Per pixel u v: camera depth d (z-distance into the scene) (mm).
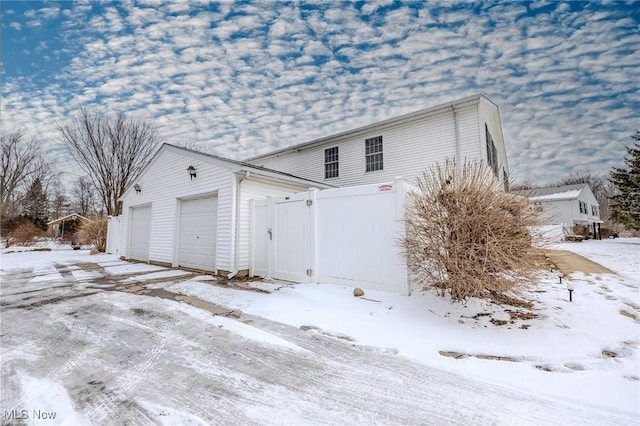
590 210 28766
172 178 11023
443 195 4438
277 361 3227
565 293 5508
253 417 2238
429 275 4492
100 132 23906
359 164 12844
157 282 7711
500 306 4570
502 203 4148
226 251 8297
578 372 2820
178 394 2572
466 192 4273
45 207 33781
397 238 5230
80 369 3049
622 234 33969
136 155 25344
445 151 10562
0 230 24016
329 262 6289
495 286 3963
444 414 2260
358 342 3676
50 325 4453
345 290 5742
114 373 2963
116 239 17625
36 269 10578
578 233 22953
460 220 4148
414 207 4875
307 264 6656
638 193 17406
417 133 11273
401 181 5320
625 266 8820
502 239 3955
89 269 10430
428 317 4266
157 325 4426
